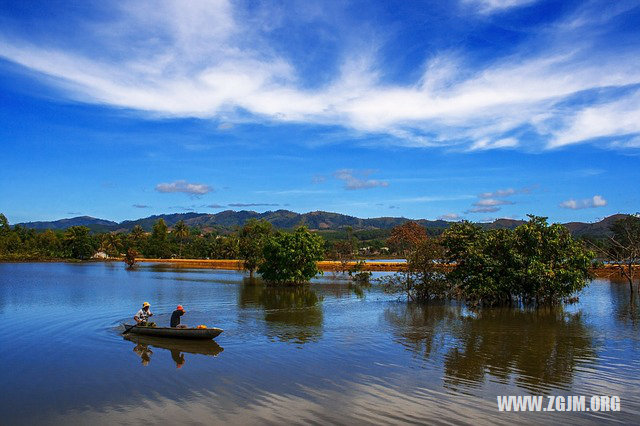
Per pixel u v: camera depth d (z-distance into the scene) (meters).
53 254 134.75
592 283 51.44
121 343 22.77
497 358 19.88
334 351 21.06
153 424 12.91
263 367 18.44
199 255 143.12
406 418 13.24
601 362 19.22
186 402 14.59
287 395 15.17
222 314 31.88
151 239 151.38
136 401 14.69
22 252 128.62
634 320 29.14
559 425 12.80
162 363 19.08
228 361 19.34
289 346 22.03
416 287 38.09
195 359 19.67
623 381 16.67
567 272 32.50
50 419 13.31
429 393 15.34
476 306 34.62
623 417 13.35
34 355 20.47
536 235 33.41
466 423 12.91
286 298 40.81
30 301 38.38
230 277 66.81
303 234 52.69
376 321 28.91
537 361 19.33
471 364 18.89
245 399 14.82
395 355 20.34
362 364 18.88
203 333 22.94
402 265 74.88
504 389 15.77
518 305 35.56
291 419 13.19
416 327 26.83
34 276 69.44
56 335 24.58
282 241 51.91
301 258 51.19
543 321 28.83
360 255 136.12
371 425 12.77
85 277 67.25
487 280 33.34
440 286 37.34
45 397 15.09
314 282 56.62
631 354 20.53
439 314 31.62
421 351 21.08
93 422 13.08
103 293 44.97
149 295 42.94
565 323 28.09
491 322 28.58
